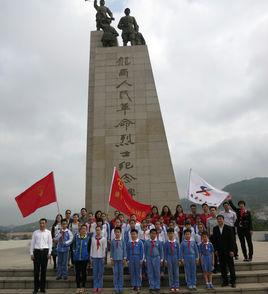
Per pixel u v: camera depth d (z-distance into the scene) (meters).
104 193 20.86
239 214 14.39
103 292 11.70
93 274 11.78
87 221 13.63
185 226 12.67
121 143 21.64
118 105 22.38
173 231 11.98
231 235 12.00
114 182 14.70
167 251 11.82
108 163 21.34
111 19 25.50
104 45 24.20
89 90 23.36
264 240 34.06
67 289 12.28
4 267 14.24
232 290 11.52
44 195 13.84
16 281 12.70
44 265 11.84
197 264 12.96
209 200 14.97
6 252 21.98
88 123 22.66
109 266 13.50
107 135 21.84
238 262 13.62
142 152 21.41
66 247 12.62
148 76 22.88
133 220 12.69
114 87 22.77
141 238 12.89
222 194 14.99
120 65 23.22
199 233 12.89
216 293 11.49
